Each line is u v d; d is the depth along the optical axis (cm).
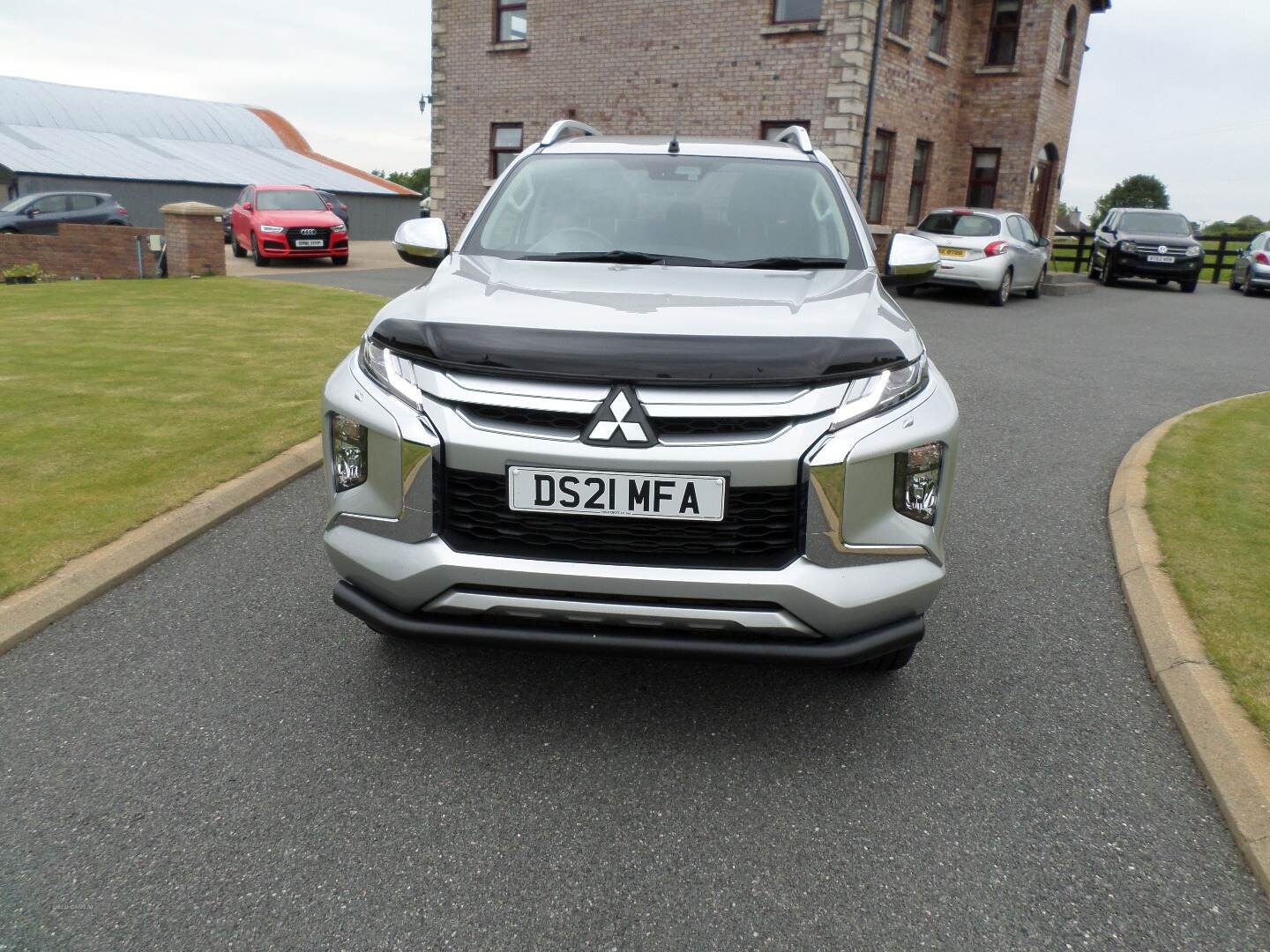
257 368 757
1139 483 516
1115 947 206
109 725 281
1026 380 877
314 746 274
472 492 252
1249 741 270
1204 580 380
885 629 260
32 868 220
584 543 250
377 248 2970
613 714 296
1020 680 324
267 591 375
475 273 319
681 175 398
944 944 206
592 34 1964
